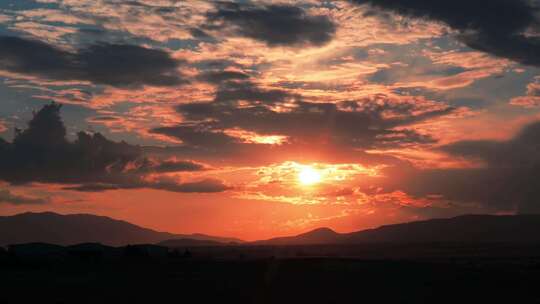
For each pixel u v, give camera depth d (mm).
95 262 112188
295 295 53969
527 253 199375
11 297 53469
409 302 49219
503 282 65500
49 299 51750
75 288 61781
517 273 78188
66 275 80688
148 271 87375
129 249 132875
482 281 66500
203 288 60312
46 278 75938
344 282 66500
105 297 53188
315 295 53969
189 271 85938
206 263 106750
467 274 77250
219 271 85062
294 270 84438
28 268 97750
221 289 59250
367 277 72750
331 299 50938
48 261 110875
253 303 48812
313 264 92188
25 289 61250
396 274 77250
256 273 80875
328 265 91125
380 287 60719
